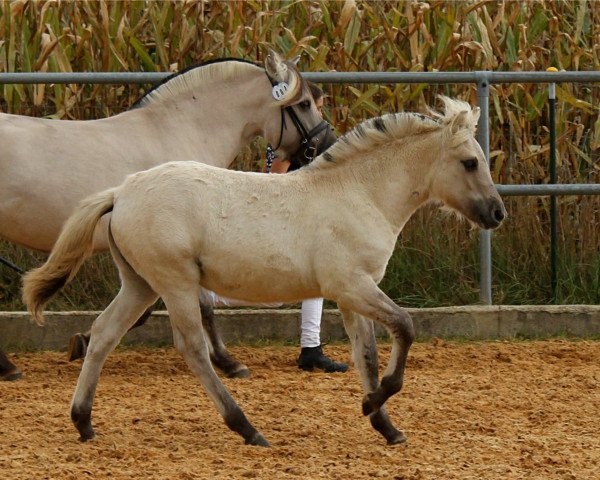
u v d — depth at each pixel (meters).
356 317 8.77
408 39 16.20
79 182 11.12
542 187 13.66
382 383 8.41
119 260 8.66
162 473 7.62
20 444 8.52
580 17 16.59
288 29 15.69
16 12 14.86
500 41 16.73
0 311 13.61
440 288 14.48
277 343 13.47
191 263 8.35
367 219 8.51
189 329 8.42
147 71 15.68
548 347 13.10
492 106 15.99
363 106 15.52
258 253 8.32
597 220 15.09
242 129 12.26
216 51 15.79
